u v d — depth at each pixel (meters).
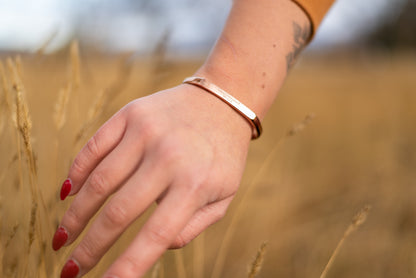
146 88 0.54
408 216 0.73
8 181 0.48
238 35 0.40
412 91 1.45
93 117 0.44
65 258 0.44
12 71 0.39
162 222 0.33
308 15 0.41
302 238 0.70
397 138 1.05
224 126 0.37
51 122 0.55
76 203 0.35
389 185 0.82
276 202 0.75
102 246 0.34
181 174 0.34
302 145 1.17
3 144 0.48
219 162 0.35
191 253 0.63
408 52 3.05
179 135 0.35
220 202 0.36
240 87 0.39
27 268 0.41
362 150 1.14
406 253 0.63
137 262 0.33
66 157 0.48
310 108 1.65
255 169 0.81
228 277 0.62
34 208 0.38
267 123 1.36
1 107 0.44
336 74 2.67
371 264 0.63
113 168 0.35
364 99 1.59
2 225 0.45
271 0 0.40
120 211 0.33
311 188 0.92
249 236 0.71
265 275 0.63
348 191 0.90
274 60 0.39
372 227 0.72
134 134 0.35
